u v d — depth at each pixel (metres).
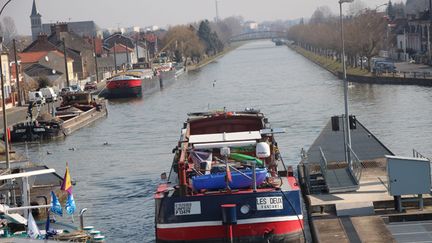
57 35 185.75
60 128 83.06
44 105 119.25
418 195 36.81
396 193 36.59
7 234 33.28
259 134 41.84
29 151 74.56
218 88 140.00
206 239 33.50
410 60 160.00
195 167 37.62
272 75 167.12
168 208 33.50
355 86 121.62
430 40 152.12
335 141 54.78
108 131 87.06
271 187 34.41
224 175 34.03
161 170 58.00
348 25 156.75
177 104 114.69
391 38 188.62
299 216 33.75
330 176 44.31
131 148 71.75
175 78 176.25
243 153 40.81
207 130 49.78
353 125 46.62
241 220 33.38
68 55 179.12
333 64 176.38
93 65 196.75
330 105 96.75
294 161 57.84
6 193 42.69
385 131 71.12
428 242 32.56
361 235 33.34
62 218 43.47
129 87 130.25
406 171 36.47
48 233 33.50
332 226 34.97
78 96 106.50
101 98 120.62
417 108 86.38
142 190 50.69
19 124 82.94
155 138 77.81
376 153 50.97
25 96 129.75
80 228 36.59
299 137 70.50
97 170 60.19
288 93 118.56
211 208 33.38
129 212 44.59
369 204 37.34
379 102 95.38
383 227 34.38
